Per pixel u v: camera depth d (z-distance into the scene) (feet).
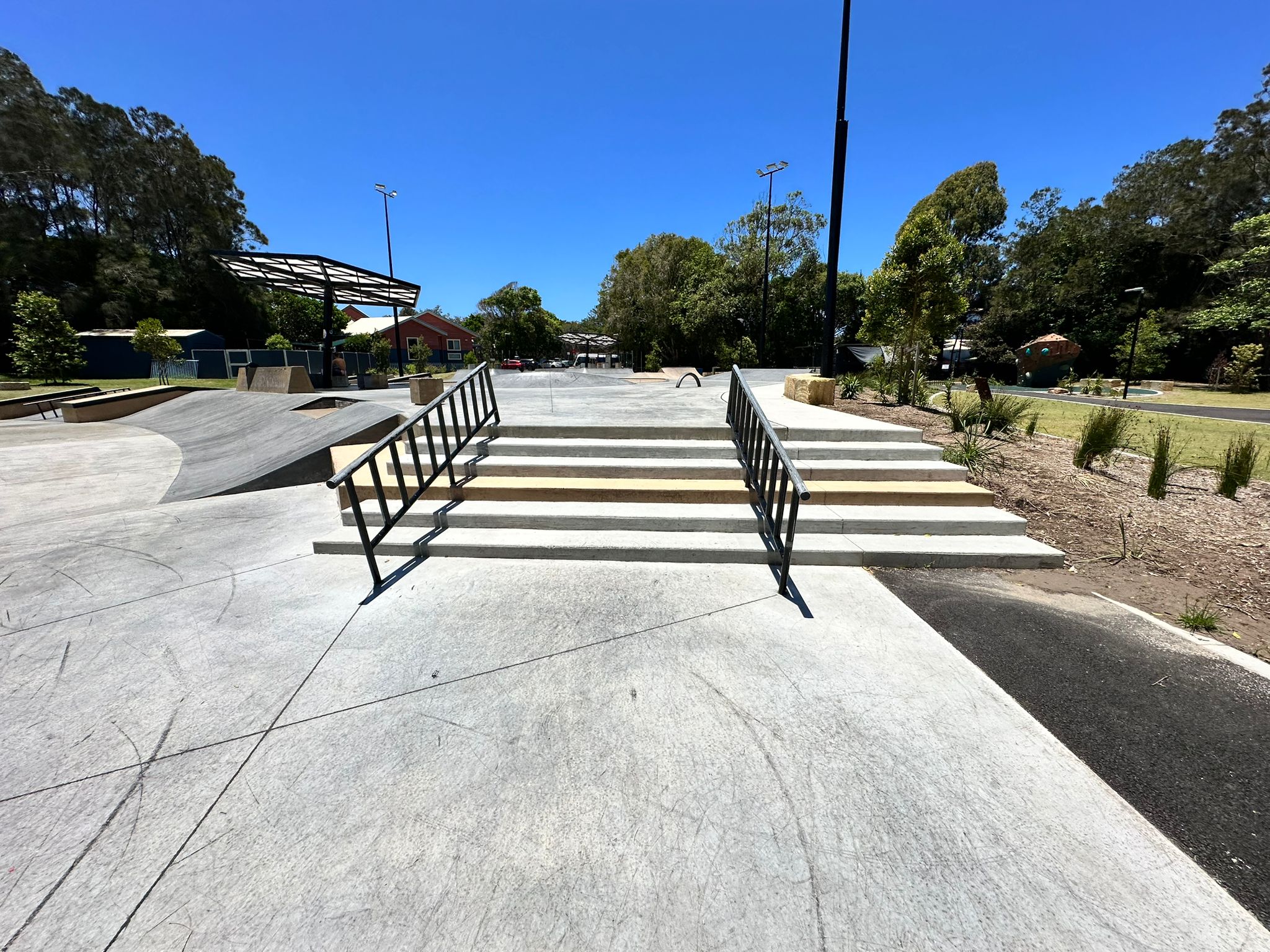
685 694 8.14
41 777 6.58
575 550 13.37
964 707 7.86
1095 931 4.69
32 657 9.36
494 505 15.43
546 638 9.82
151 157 133.90
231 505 19.30
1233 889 5.07
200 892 5.11
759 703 7.93
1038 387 105.60
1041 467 19.85
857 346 111.75
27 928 4.80
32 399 54.75
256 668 8.96
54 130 116.47
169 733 7.39
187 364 90.74
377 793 6.30
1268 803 6.09
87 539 15.60
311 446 23.66
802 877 5.22
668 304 112.78
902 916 4.83
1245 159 107.96
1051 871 5.27
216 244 136.56
